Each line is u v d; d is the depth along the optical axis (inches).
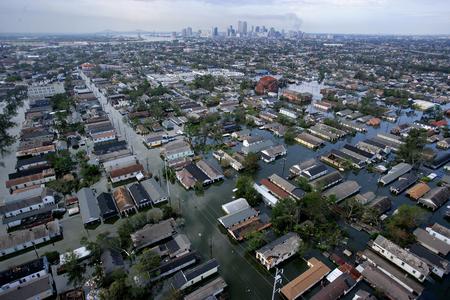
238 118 6747.1
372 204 3531.0
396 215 3218.5
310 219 3326.8
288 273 2684.5
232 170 4613.7
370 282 2519.7
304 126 6510.8
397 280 2556.6
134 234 2945.4
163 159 4916.3
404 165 4616.1
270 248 2787.9
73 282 2561.5
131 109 7426.2
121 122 6727.4
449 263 2709.2
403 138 5615.2
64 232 3208.7
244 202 3567.9
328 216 3398.1
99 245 2768.2
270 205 3651.6
